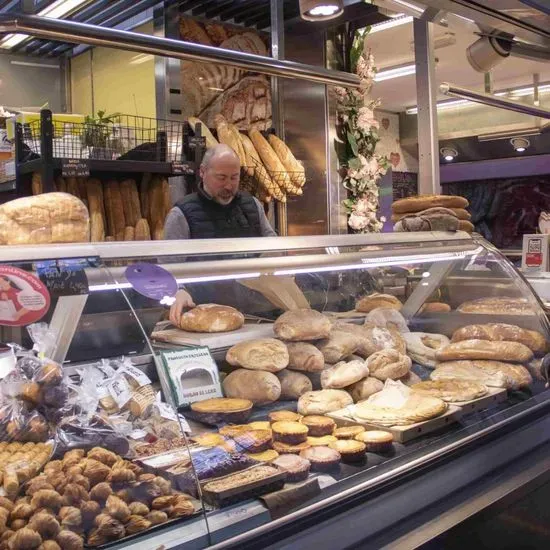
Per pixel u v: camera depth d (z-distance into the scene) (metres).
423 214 2.52
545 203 6.57
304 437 1.63
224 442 1.54
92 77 5.01
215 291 1.87
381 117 7.11
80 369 1.53
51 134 2.96
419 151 3.63
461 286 2.45
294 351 1.94
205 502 1.35
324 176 4.18
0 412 1.35
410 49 5.04
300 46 4.16
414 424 1.76
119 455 1.37
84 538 1.21
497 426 1.92
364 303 2.28
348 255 2.09
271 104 4.29
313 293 2.13
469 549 1.54
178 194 3.89
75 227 1.76
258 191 3.81
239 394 1.79
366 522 1.45
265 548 1.31
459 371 2.14
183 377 1.71
